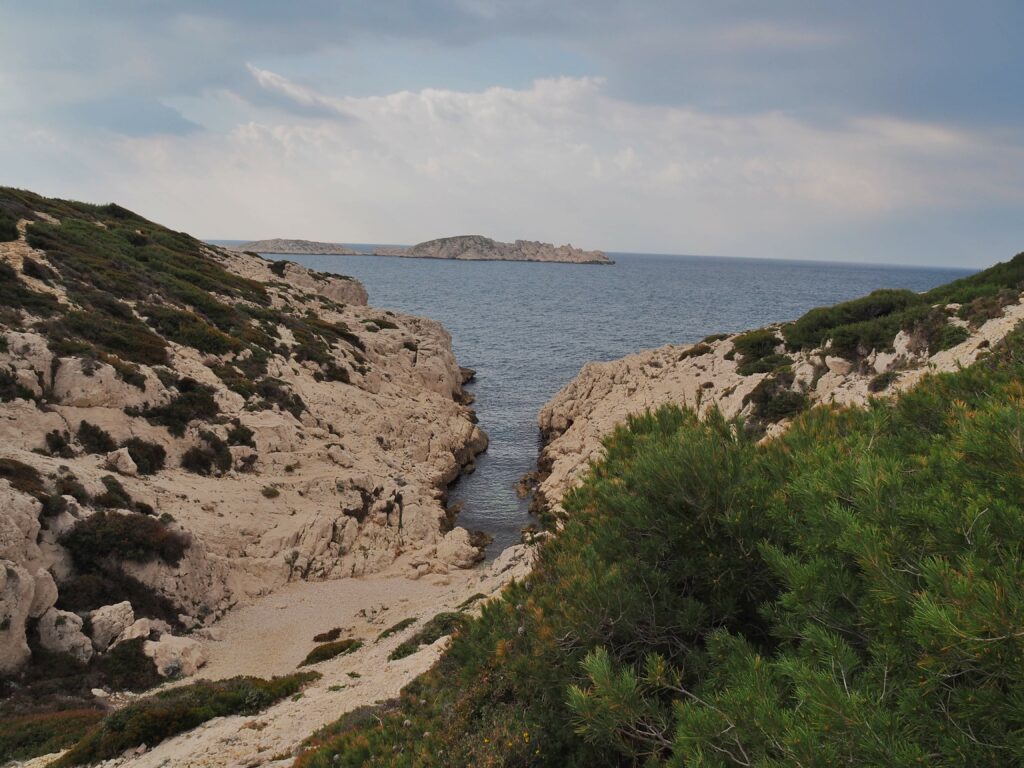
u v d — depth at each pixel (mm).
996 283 42500
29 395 32438
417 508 40500
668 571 8656
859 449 8188
